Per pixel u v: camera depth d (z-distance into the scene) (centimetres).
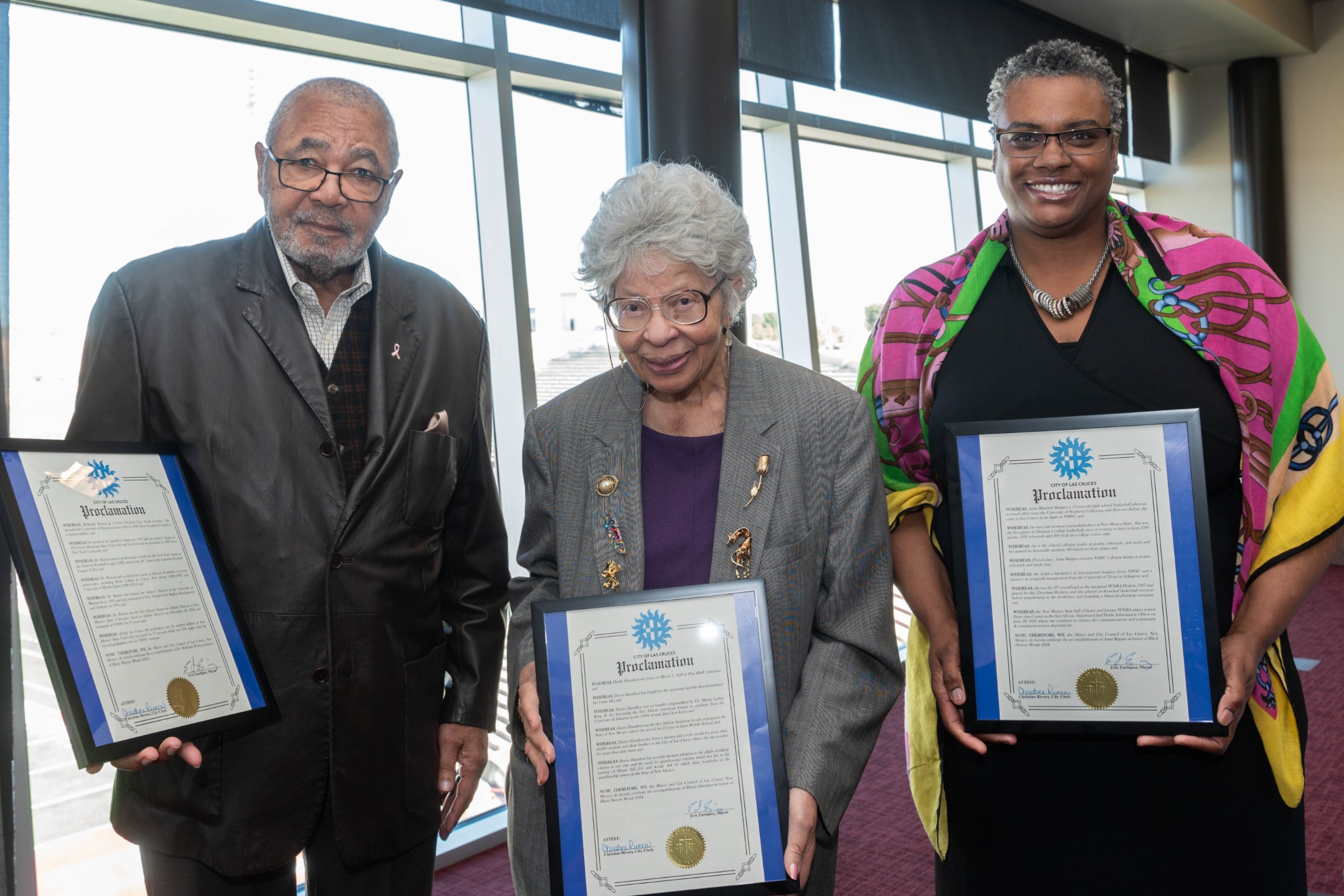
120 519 118
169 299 133
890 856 274
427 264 321
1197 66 712
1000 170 133
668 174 113
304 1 276
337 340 143
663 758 105
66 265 236
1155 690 117
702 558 118
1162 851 127
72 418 131
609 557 118
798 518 116
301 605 131
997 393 135
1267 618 122
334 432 137
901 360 143
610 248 110
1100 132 124
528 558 131
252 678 125
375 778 137
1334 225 690
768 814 104
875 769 337
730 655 106
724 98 258
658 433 124
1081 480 120
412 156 316
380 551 137
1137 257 132
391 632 139
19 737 207
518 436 327
